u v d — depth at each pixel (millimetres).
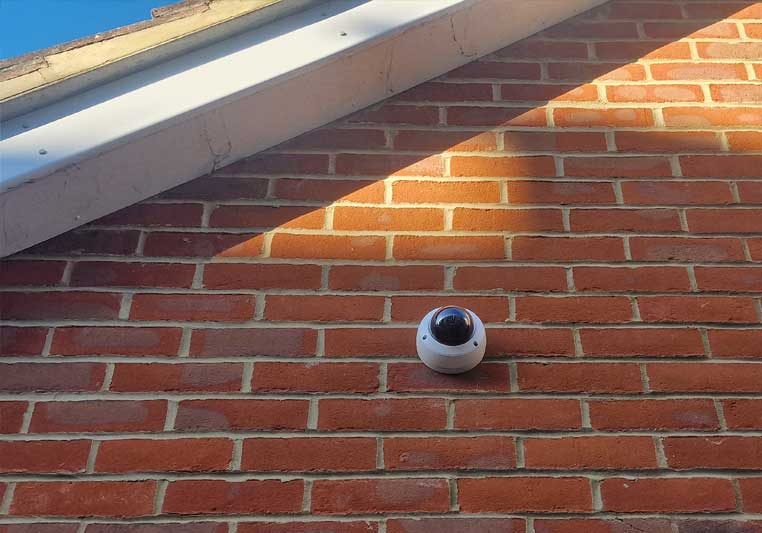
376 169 2201
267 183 2184
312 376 1889
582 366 1892
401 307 1981
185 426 1829
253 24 2160
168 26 2086
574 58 2396
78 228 2115
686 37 2432
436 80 2355
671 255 2041
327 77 2154
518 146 2232
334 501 1738
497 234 2086
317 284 2016
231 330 1955
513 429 1815
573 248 2059
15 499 1753
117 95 2057
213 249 2078
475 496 1739
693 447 1784
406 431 1817
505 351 1916
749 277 2006
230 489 1758
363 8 2201
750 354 1900
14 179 1914
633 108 2291
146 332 1955
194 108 2020
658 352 1905
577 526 1704
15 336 1952
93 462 1793
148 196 2154
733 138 2230
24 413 1853
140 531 1718
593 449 1788
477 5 2229
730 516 1712
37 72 2020
